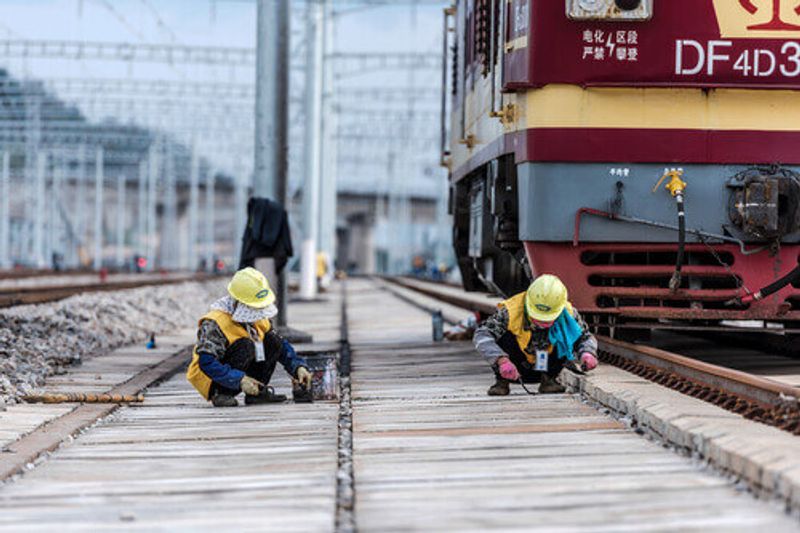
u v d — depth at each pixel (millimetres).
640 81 24156
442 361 31656
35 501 13586
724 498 13000
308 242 87000
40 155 190875
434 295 84438
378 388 25484
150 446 17750
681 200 23891
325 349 36844
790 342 29500
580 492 13508
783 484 12352
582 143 24297
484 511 12625
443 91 39688
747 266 24484
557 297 22000
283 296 41250
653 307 25297
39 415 20891
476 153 31531
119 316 50844
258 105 42000
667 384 21625
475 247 33281
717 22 24141
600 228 24453
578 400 22047
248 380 22047
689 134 24281
